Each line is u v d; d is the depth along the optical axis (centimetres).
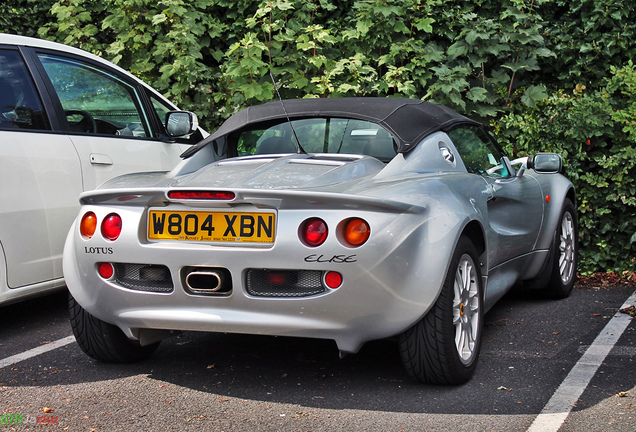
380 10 723
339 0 823
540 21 766
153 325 304
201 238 291
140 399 299
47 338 403
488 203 372
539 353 366
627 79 606
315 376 328
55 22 836
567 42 771
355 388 311
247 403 294
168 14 755
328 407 289
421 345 296
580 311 464
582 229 621
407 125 351
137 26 765
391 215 281
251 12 820
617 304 486
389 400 296
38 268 416
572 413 279
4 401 297
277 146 369
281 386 315
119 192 296
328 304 278
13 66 423
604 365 343
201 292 291
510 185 416
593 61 764
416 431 263
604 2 732
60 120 440
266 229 282
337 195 271
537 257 470
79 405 292
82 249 309
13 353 372
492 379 323
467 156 381
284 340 388
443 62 763
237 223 286
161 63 782
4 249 395
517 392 305
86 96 468
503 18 728
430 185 307
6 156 397
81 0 791
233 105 756
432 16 771
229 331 292
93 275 309
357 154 346
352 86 711
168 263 292
